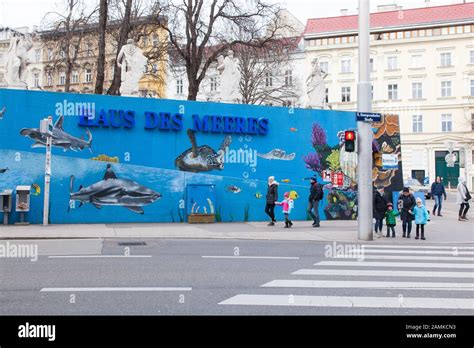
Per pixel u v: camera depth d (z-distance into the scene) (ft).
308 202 69.10
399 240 50.70
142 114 62.54
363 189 49.55
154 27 90.84
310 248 42.78
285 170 69.46
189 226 59.00
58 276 27.76
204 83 137.08
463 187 72.43
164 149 63.41
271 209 61.82
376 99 214.69
